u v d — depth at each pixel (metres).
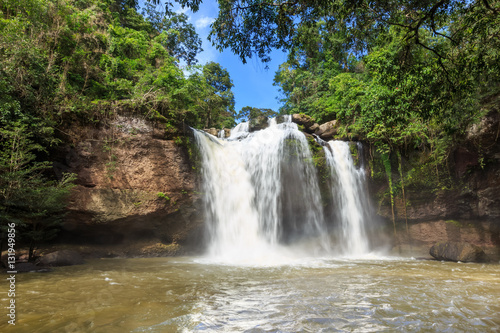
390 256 14.50
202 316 4.17
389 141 16.19
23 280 7.02
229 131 20.38
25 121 10.52
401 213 16.17
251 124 19.52
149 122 13.43
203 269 9.09
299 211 15.84
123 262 10.72
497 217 14.20
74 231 12.16
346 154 16.80
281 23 7.93
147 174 12.87
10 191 8.83
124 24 24.12
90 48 16.05
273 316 4.16
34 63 11.16
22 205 9.35
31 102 11.07
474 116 12.53
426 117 8.91
